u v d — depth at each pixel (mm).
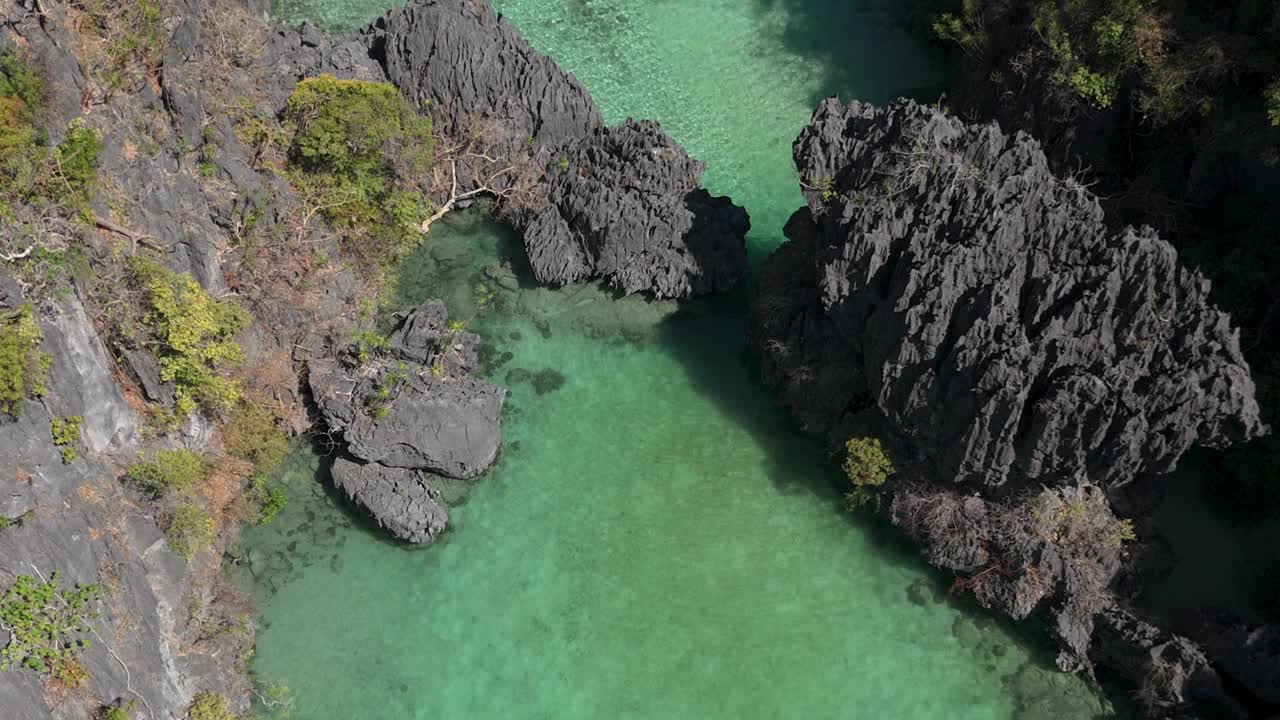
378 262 45188
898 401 37531
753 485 41531
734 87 53844
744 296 46875
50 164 33000
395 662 37125
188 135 39156
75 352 32781
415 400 39781
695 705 36562
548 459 42125
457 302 45969
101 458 34344
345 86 43781
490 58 47750
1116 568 36656
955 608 38438
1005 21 46625
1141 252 33750
